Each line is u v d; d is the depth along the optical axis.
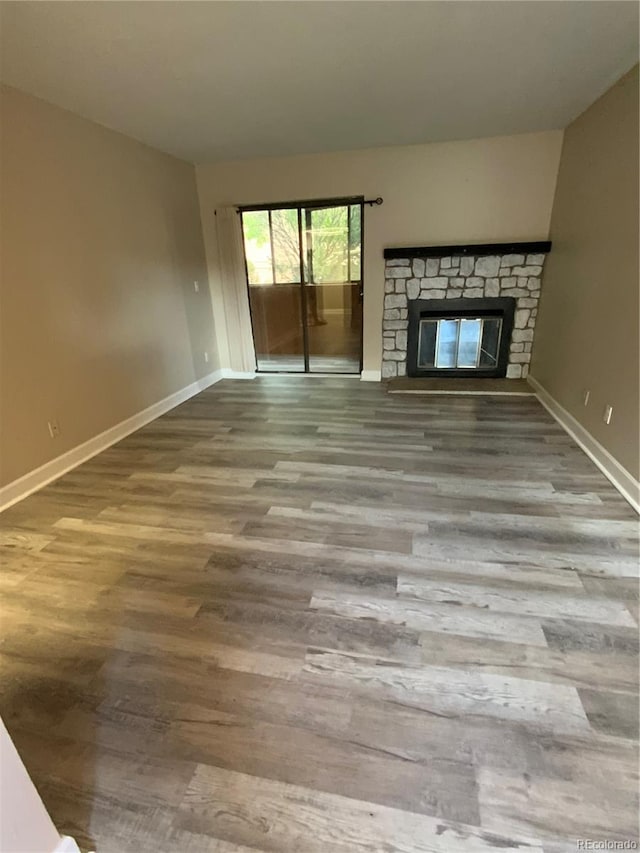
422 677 1.54
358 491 2.77
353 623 1.78
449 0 1.97
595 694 1.46
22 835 0.92
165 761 1.31
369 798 1.20
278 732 1.38
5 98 2.67
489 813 1.16
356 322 5.58
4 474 2.76
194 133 3.77
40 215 2.96
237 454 3.40
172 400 4.62
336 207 4.95
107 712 1.47
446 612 1.81
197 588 2.00
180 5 1.93
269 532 2.38
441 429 3.72
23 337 2.86
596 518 2.41
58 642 1.74
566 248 3.94
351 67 2.62
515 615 1.78
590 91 3.16
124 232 3.80
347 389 5.00
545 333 4.43
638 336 2.58
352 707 1.45
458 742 1.33
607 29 2.26
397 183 4.61
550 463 3.07
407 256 4.70
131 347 3.96
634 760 1.27
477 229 4.63
